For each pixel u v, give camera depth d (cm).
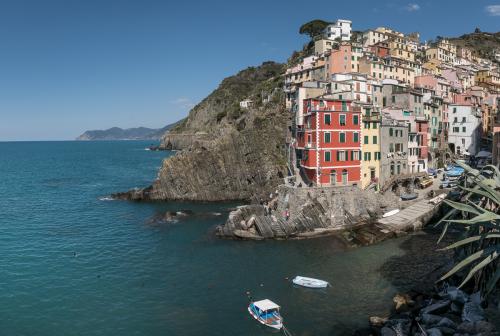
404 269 5225
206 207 10062
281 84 15312
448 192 7831
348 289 4694
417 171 9325
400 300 4172
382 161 8325
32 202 10712
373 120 8106
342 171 7812
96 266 5638
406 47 16212
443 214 7188
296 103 10100
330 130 7656
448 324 3312
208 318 4091
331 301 4394
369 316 4025
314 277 5100
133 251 6306
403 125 8762
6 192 12444
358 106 8031
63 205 10281
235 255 6038
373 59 12825
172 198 11012
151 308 4338
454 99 13275
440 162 11025
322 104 7656
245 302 4434
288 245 6469
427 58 17700
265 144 11181
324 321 3962
